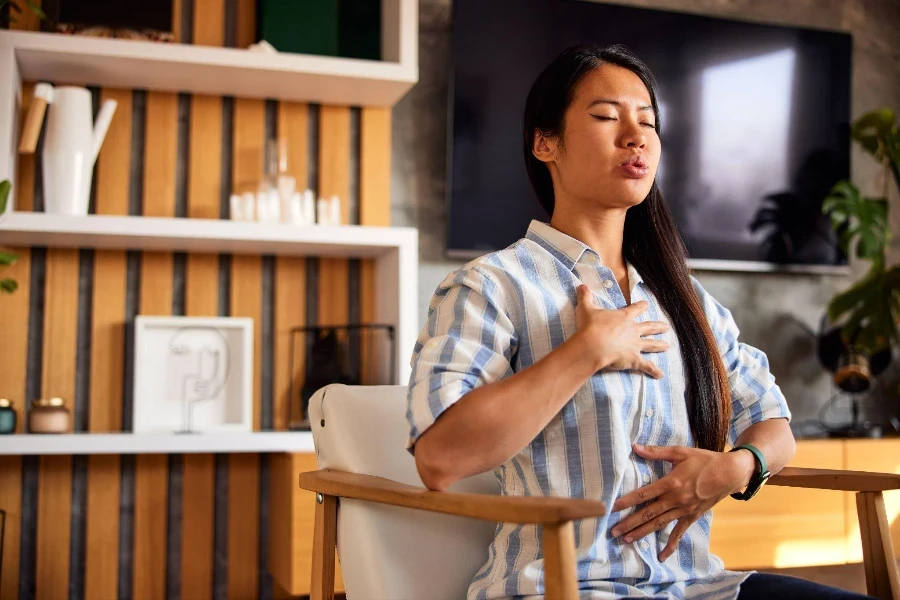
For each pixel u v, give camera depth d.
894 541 2.96
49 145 2.43
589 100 1.28
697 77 3.26
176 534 2.64
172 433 2.39
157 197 2.66
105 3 2.48
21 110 2.56
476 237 2.99
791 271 3.36
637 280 1.30
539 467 1.16
